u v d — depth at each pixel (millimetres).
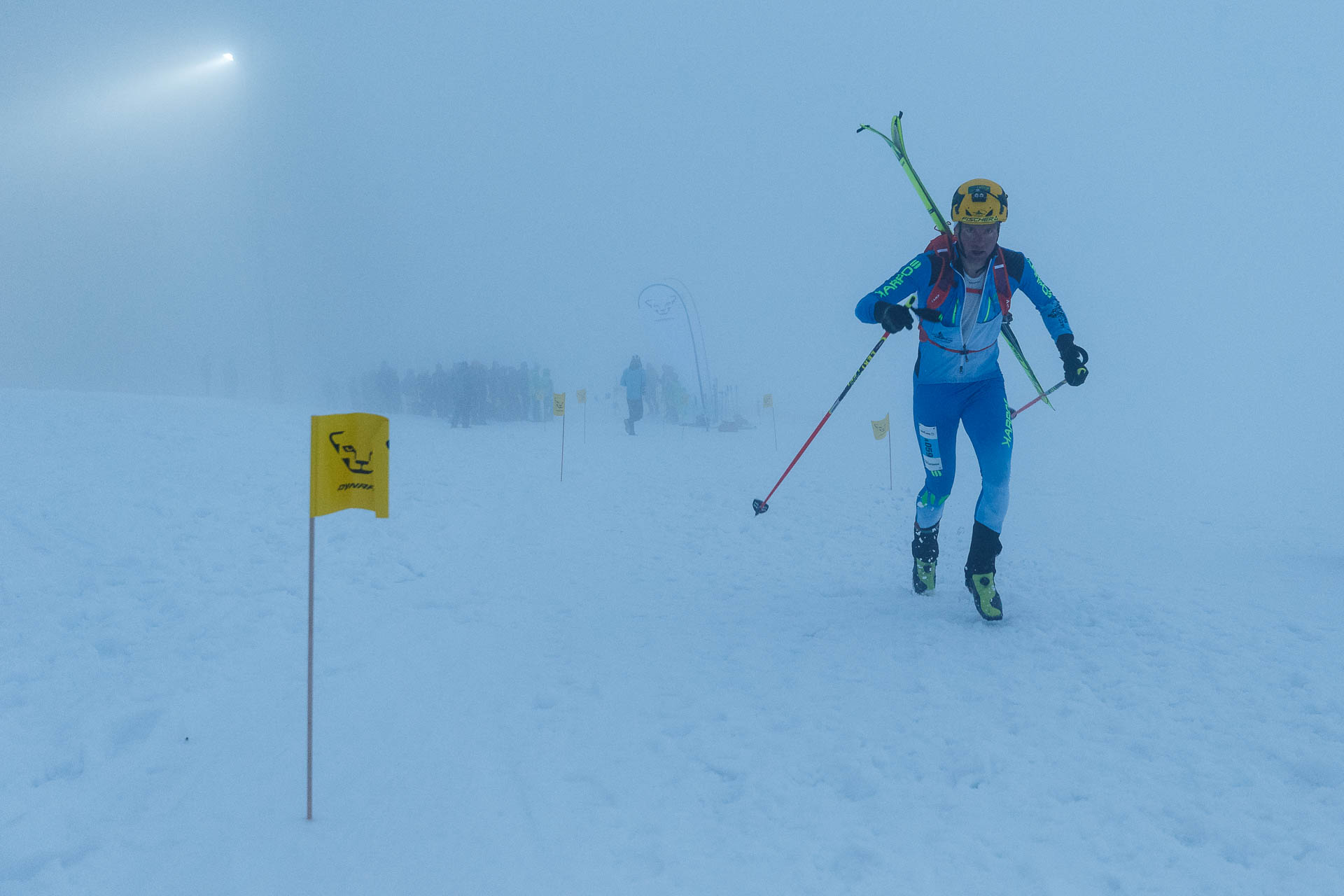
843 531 7289
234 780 2801
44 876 2256
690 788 2672
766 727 3068
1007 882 2092
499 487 9383
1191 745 2768
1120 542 6441
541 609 4855
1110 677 3371
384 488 2734
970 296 3842
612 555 6359
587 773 2793
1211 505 8492
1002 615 4109
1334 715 2936
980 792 2535
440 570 5777
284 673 3797
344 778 2811
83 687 3516
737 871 2197
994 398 4086
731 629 4309
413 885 2191
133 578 5012
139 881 2246
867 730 2984
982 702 3172
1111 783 2549
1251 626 3988
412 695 3531
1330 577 5066
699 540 6941
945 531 7160
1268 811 2355
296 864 2307
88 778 2818
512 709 3357
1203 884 2041
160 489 7219
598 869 2232
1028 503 8719
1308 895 1972
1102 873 2109
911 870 2156
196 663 3857
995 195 3605
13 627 4062
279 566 5539
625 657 3928
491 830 2455
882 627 4129
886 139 3922
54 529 5598
